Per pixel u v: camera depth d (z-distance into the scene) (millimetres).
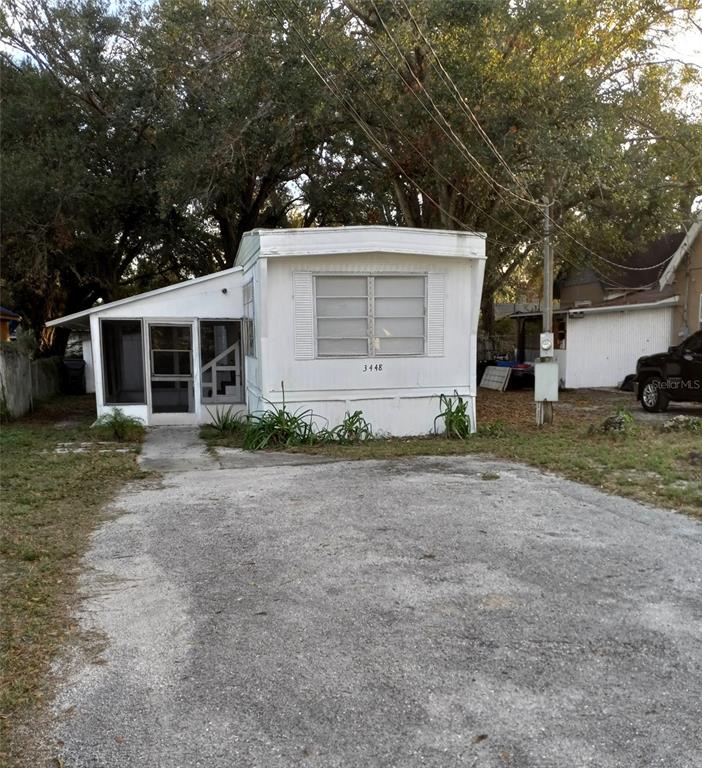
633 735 2635
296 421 10156
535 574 4363
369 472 7816
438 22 12078
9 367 14031
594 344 19500
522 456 8617
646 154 16234
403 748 2584
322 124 15031
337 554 4820
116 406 12758
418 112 13016
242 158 15516
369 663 3244
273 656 3342
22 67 17672
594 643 3398
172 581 4410
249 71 13727
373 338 10562
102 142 17688
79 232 17641
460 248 10477
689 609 3797
